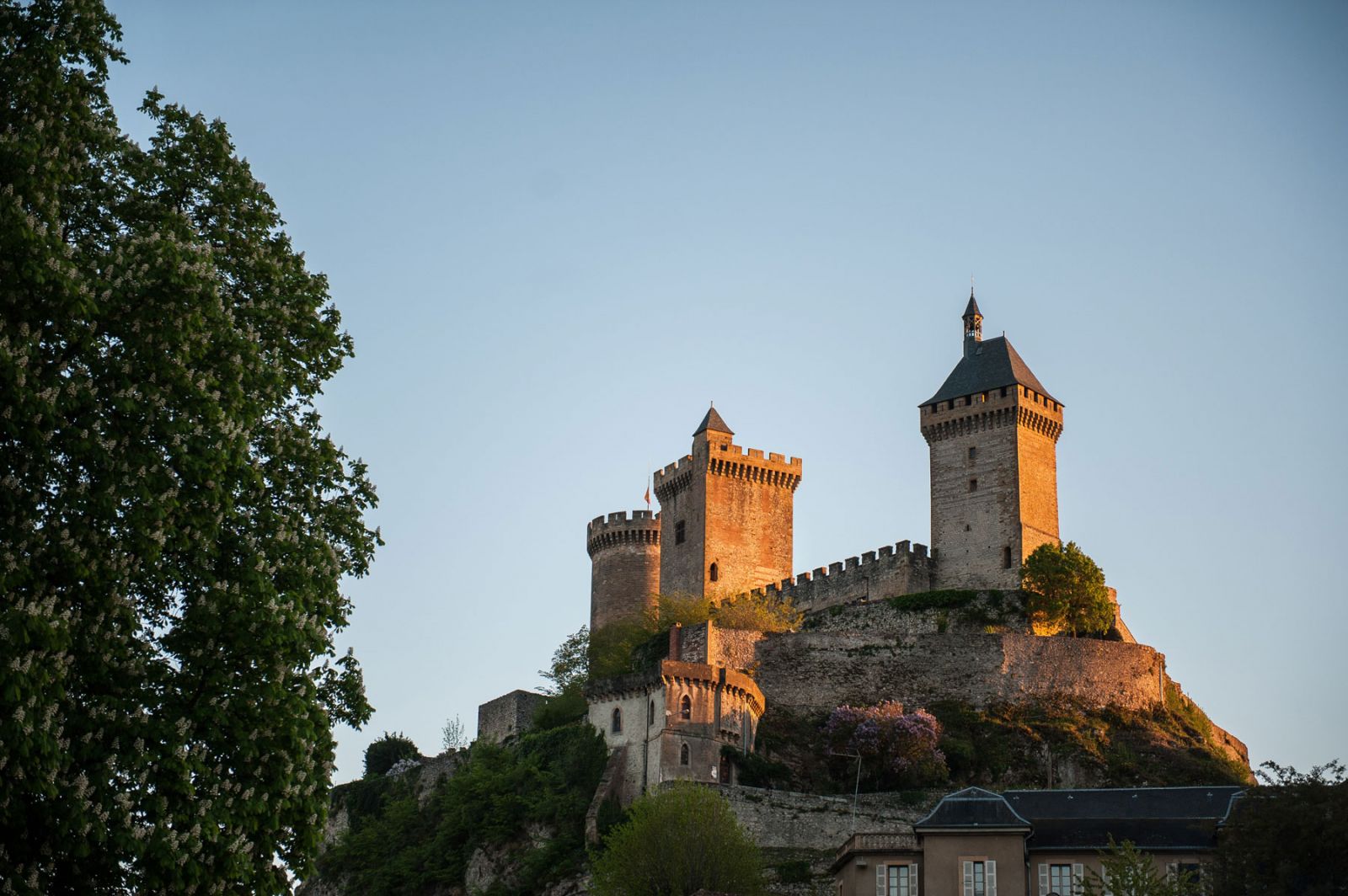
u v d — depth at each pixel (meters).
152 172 42.03
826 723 107.25
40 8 38.97
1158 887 63.75
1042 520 122.75
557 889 89.06
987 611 117.75
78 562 34.12
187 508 36.97
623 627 129.50
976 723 109.25
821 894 82.19
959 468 124.94
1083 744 106.75
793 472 136.12
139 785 33.88
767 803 91.56
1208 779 105.00
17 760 31.41
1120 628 120.25
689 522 133.88
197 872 34.09
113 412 35.94
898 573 122.94
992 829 71.38
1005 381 124.50
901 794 95.94
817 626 122.25
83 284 35.19
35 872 31.97
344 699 42.53
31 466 34.59
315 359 45.56
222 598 37.16
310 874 38.22
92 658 34.56
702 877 78.69
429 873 98.12
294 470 43.62
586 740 99.12
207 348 38.53
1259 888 62.19
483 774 100.50
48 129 37.50
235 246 43.78
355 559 44.28
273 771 36.94
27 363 33.84
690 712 96.00
